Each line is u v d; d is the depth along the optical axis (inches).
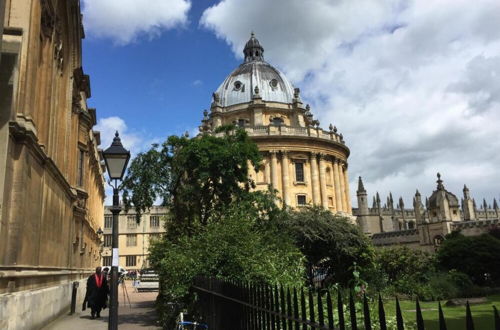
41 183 597.6
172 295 533.0
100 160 1990.7
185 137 885.2
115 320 403.5
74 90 984.9
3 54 414.9
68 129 888.3
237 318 301.4
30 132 483.2
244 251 497.7
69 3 798.5
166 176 863.7
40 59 631.8
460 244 1633.9
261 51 3105.3
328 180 2534.5
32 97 523.8
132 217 3366.1
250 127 2420.0
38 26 540.7
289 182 2374.5
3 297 415.8
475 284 1561.3
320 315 172.4
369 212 3981.3
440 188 2992.1
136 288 1761.8
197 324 418.9
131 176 846.5
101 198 2333.9
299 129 2465.6
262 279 454.0
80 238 1077.1
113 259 416.8
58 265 770.8
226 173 858.8
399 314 126.2
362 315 305.7
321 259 1185.4
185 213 857.5
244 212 674.2
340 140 2679.6
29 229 521.3
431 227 2945.4
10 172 458.6
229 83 2881.4
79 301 1003.3
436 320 721.0
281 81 2842.0
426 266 1432.1
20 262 473.7
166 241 752.3
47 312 615.5
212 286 398.0
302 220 1144.8
